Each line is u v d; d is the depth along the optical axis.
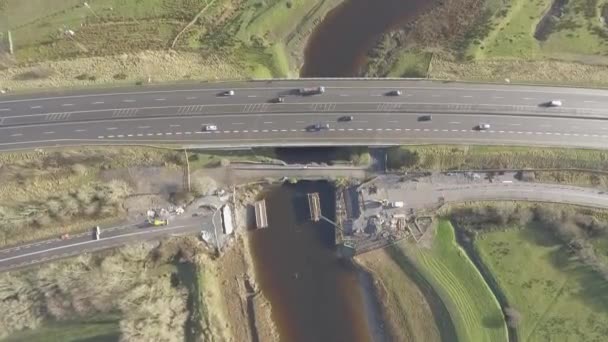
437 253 112.88
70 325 106.19
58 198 111.38
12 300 104.38
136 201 113.69
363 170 115.38
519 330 109.38
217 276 113.62
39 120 113.50
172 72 116.12
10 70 115.75
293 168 116.12
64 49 117.56
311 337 115.00
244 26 121.06
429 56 119.50
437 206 113.56
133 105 114.19
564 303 109.81
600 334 108.50
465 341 109.44
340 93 114.38
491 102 114.12
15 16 117.44
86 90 114.44
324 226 116.75
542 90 114.62
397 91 114.19
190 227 113.81
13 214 109.94
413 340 111.38
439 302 111.50
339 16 125.00
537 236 112.38
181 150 113.44
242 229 116.38
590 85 114.50
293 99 114.31
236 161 115.81
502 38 120.06
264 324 113.81
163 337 103.19
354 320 115.06
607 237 110.81
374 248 114.06
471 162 112.94
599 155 112.19
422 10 125.00
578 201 112.56
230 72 116.88
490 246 112.56
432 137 113.12
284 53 122.38
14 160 112.00
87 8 118.38
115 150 112.75
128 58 117.31
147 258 110.94
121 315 105.19
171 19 120.38
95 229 112.44
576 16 120.38
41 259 111.50
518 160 112.69
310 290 116.19
